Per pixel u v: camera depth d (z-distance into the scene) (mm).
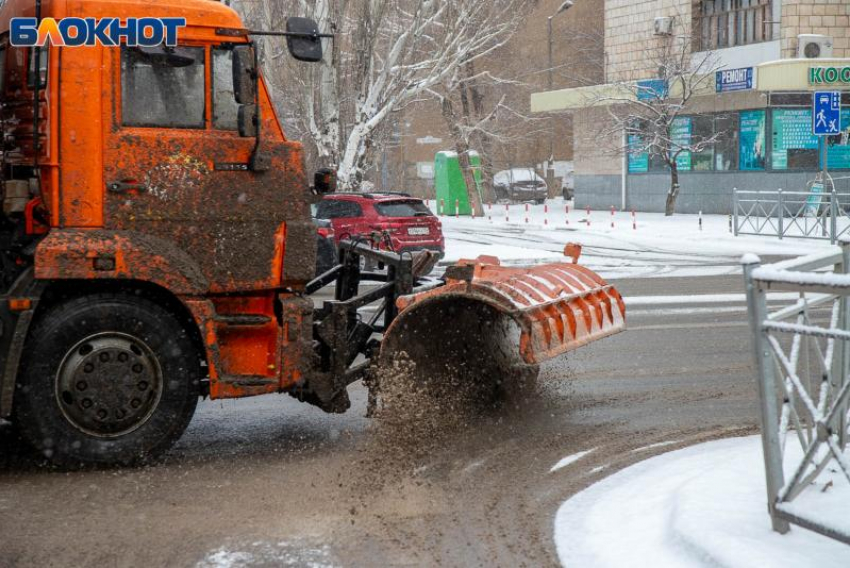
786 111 33781
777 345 4652
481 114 44688
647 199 40062
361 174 25484
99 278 6328
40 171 6309
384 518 5574
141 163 6453
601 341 11648
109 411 6422
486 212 44000
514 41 52188
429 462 6766
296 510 5715
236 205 6703
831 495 5016
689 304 14844
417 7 25984
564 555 4957
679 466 6379
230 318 6703
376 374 7402
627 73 40125
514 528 5391
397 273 7824
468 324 8000
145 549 5086
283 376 6863
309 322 6902
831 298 5262
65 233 6250
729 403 8531
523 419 7996
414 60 26812
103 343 6395
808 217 27266
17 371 6219
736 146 35594
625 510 5551
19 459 6797
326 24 24531
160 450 6574
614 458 6832
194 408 6648
